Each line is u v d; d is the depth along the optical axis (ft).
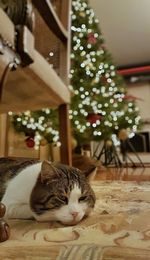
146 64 9.53
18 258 0.87
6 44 1.25
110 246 0.94
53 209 1.31
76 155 4.12
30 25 1.42
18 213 1.40
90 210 1.45
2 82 1.32
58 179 1.36
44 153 4.16
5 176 1.55
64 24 2.59
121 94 5.69
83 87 5.03
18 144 4.06
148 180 3.12
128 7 6.63
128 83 9.71
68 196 1.34
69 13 2.64
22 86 1.93
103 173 4.25
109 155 6.05
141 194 2.07
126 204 1.70
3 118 3.42
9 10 1.35
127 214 1.43
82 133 4.84
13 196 1.42
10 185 1.48
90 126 5.03
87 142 5.29
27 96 2.16
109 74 5.69
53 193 1.32
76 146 4.84
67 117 2.64
